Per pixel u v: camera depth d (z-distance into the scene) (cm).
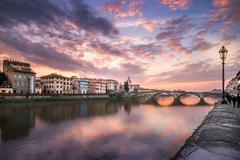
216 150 960
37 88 15938
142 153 2677
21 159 2512
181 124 5122
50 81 17262
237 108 3089
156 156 2538
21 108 9331
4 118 6253
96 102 15250
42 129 4531
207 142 1096
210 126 1554
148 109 10006
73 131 4288
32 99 12419
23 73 14150
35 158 2544
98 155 2642
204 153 919
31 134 3991
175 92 16438
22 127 4775
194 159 844
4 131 4288
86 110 9106
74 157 2562
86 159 2492
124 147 2980
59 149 2931
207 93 15138
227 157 866
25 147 3038
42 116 6794
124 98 18775
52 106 10731
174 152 2673
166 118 6425
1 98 10906
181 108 10569
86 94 16700
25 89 14225
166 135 3797
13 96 11481
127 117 6756
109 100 18075
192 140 1148
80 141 3381
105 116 7019
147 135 3816
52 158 2547
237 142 1101
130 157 2527
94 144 3180
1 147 3041
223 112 2469
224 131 1368
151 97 17000
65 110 8869
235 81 8562
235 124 1644
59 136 3797
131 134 3931
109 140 3447
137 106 12050
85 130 4397
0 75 13388
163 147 2942
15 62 14400
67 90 18275
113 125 5072
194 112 8394
